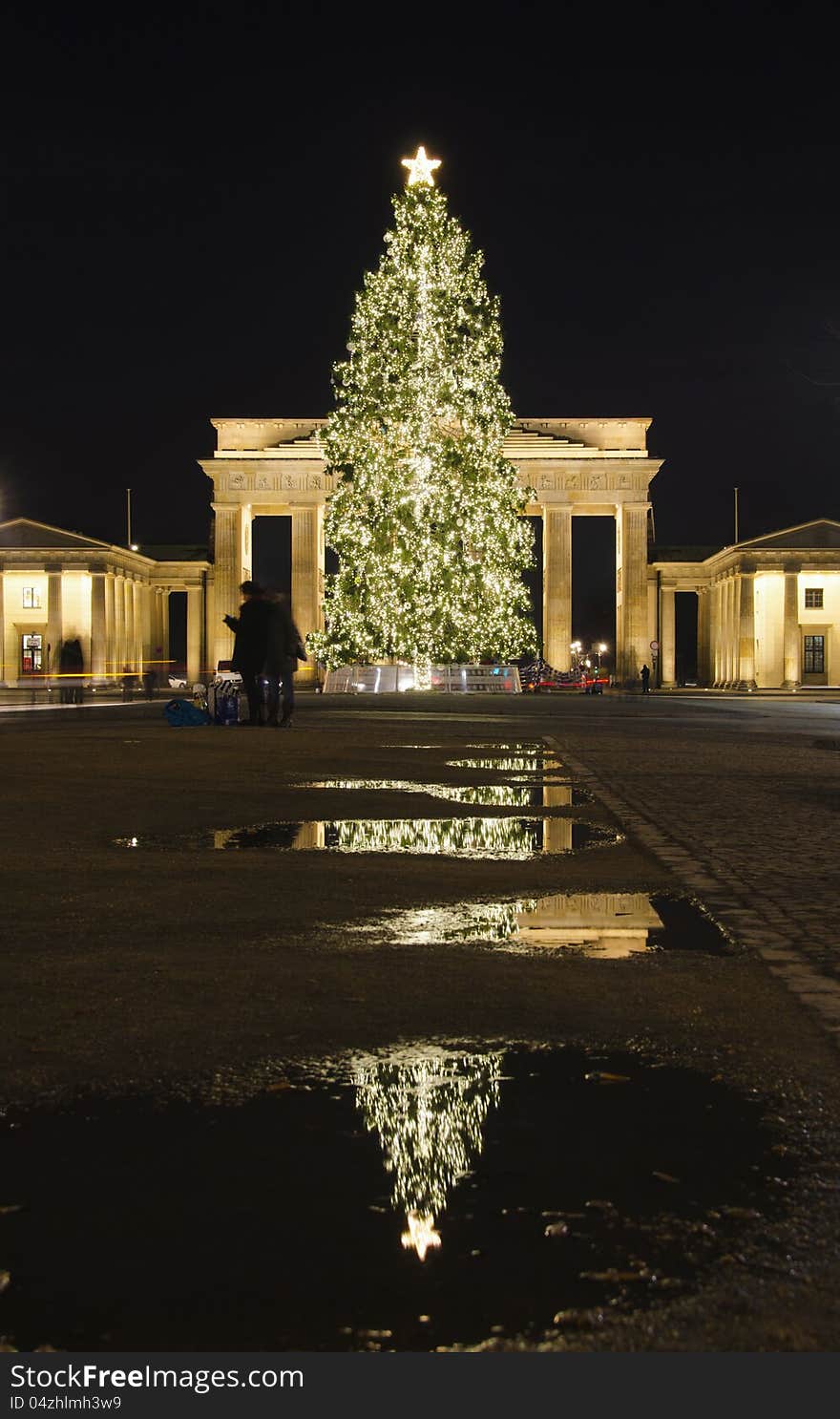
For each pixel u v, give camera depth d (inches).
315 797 609.0
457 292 2326.5
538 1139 180.7
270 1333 128.7
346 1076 207.8
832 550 3747.5
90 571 3870.6
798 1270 141.9
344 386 2386.8
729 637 3944.4
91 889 367.9
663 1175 167.9
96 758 773.3
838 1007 251.0
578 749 950.4
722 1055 220.5
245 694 1203.9
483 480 2345.0
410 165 2340.1
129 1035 228.2
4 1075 206.7
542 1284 138.2
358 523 2390.5
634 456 3860.7
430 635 2325.3
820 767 808.9
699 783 700.7
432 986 264.1
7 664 3951.8
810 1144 179.8
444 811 568.7
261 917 333.7
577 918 338.6
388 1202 158.9
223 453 3902.6
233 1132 183.0
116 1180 165.3
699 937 315.9
